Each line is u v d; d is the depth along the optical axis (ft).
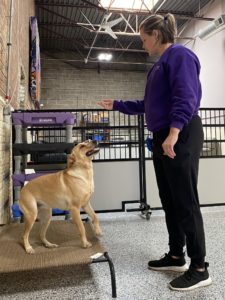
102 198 11.27
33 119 9.36
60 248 5.84
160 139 5.55
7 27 9.90
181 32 29.07
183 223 5.28
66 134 9.53
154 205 11.68
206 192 12.24
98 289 5.31
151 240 8.11
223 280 5.55
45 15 26.96
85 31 31.30
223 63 22.70
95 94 36.24
